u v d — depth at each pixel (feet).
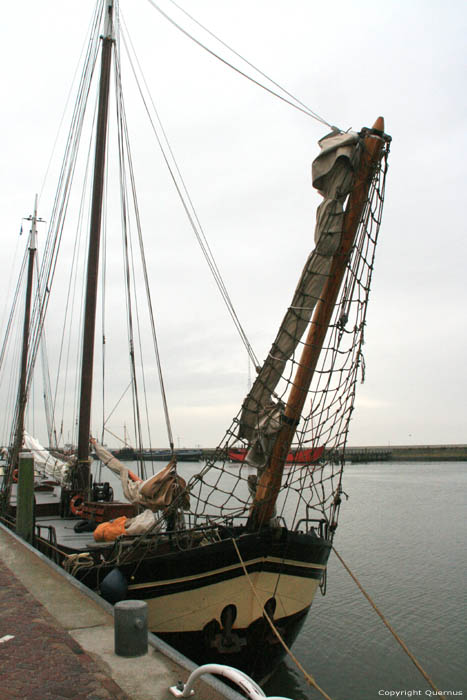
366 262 32.45
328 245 31.22
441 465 418.92
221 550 31.07
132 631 19.62
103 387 67.51
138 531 34.91
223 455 34.24
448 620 51.49
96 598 26.66
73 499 53.88
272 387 32.68
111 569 32.58
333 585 64.75
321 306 31.89
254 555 31.76
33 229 113.29
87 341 59.11
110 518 47.06
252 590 32.14
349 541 92.27
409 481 242.78
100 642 21.02
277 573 32.73
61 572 31.91
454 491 188.75
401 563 75.15
